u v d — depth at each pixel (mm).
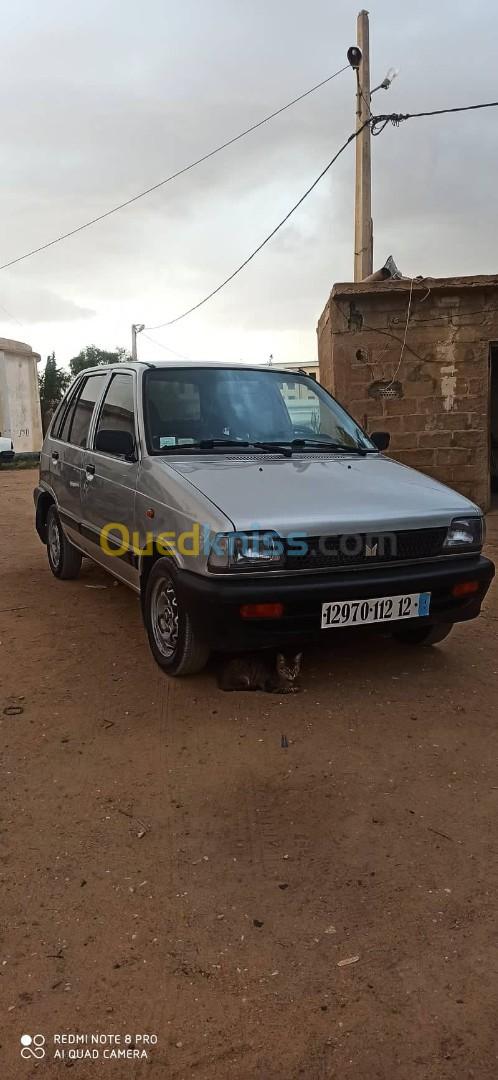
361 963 2193
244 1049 1915
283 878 2566
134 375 4922
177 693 4031
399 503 3953
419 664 4488
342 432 5121
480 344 9531
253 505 3678
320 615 3639
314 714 3795
